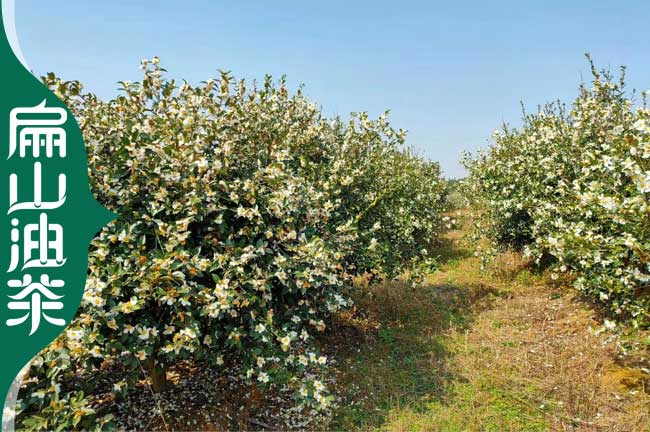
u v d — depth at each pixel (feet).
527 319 18.61
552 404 12.38
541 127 21.70
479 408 12.35
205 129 12.64
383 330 17.75
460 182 36.99
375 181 19.44
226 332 11.02
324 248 12.50
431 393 13.32
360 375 14.49
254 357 10.94
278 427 11.69
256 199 12.02
